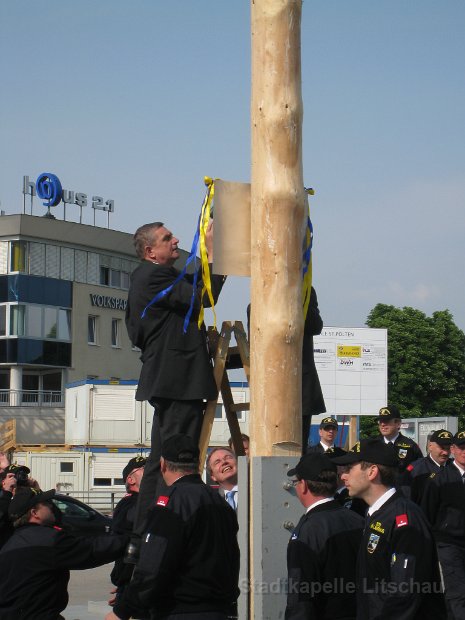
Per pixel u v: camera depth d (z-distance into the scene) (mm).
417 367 69062
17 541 7945
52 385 76812
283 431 6859
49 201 81500
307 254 7270
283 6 7000
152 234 8031
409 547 6336
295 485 6770
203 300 7668
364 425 62750
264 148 6980
